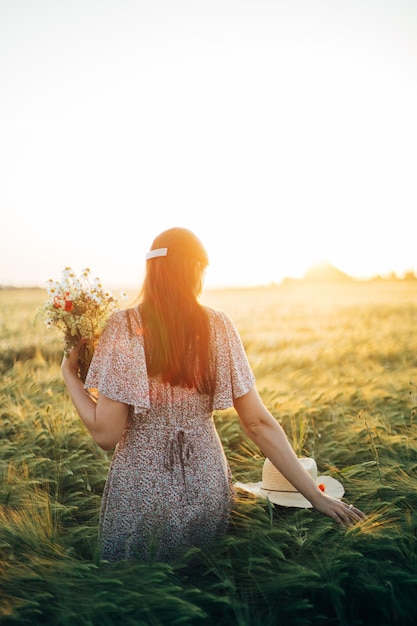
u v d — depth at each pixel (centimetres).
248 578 232
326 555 236
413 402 498
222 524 252
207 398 245
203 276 245
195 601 215
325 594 220
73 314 244
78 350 250
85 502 324
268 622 204
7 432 460
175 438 239
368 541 242
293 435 404
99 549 239
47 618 205
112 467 246
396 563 236
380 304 2428
